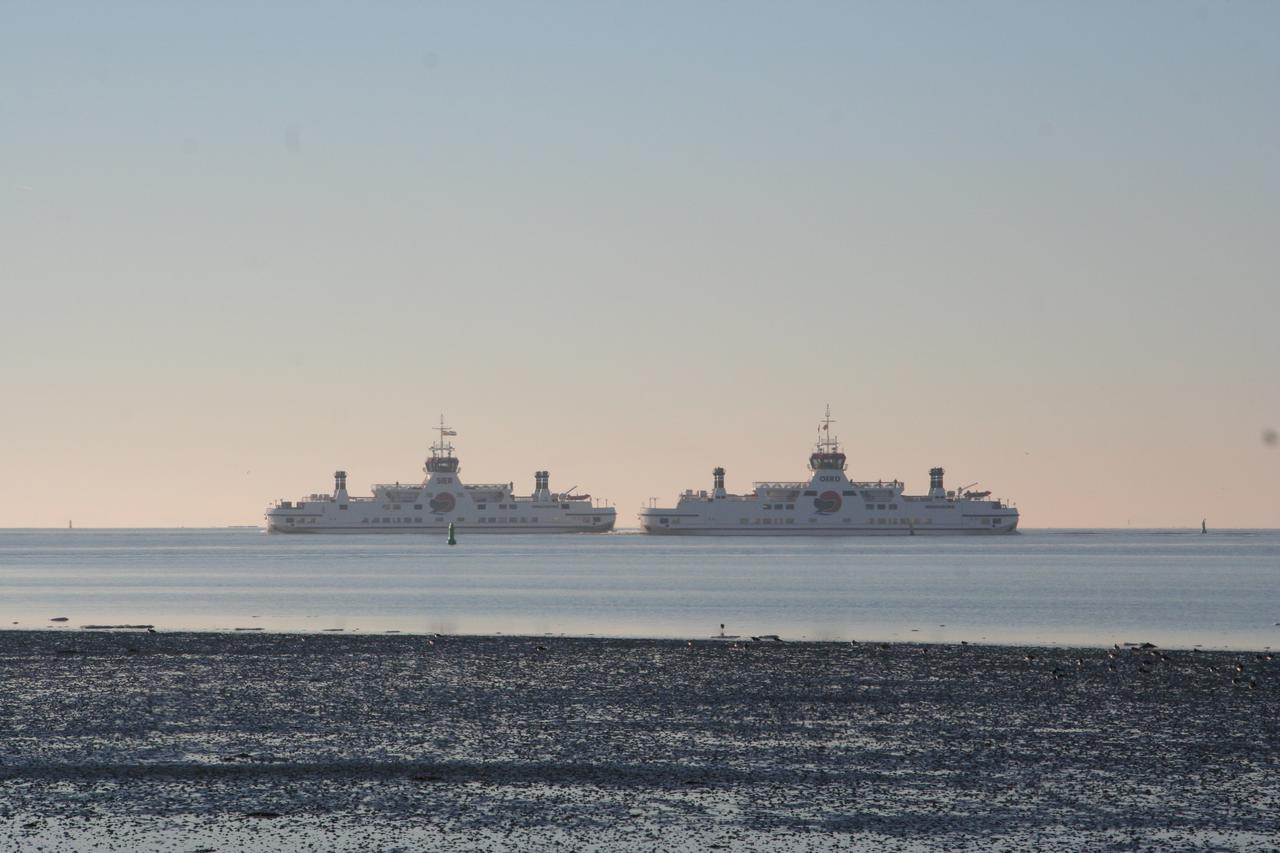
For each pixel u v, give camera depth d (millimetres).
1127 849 81625
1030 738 118438
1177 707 137375
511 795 95000
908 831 85562
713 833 85000
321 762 106375
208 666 174875
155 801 92750
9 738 117438
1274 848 81812
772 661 181250
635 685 154875
